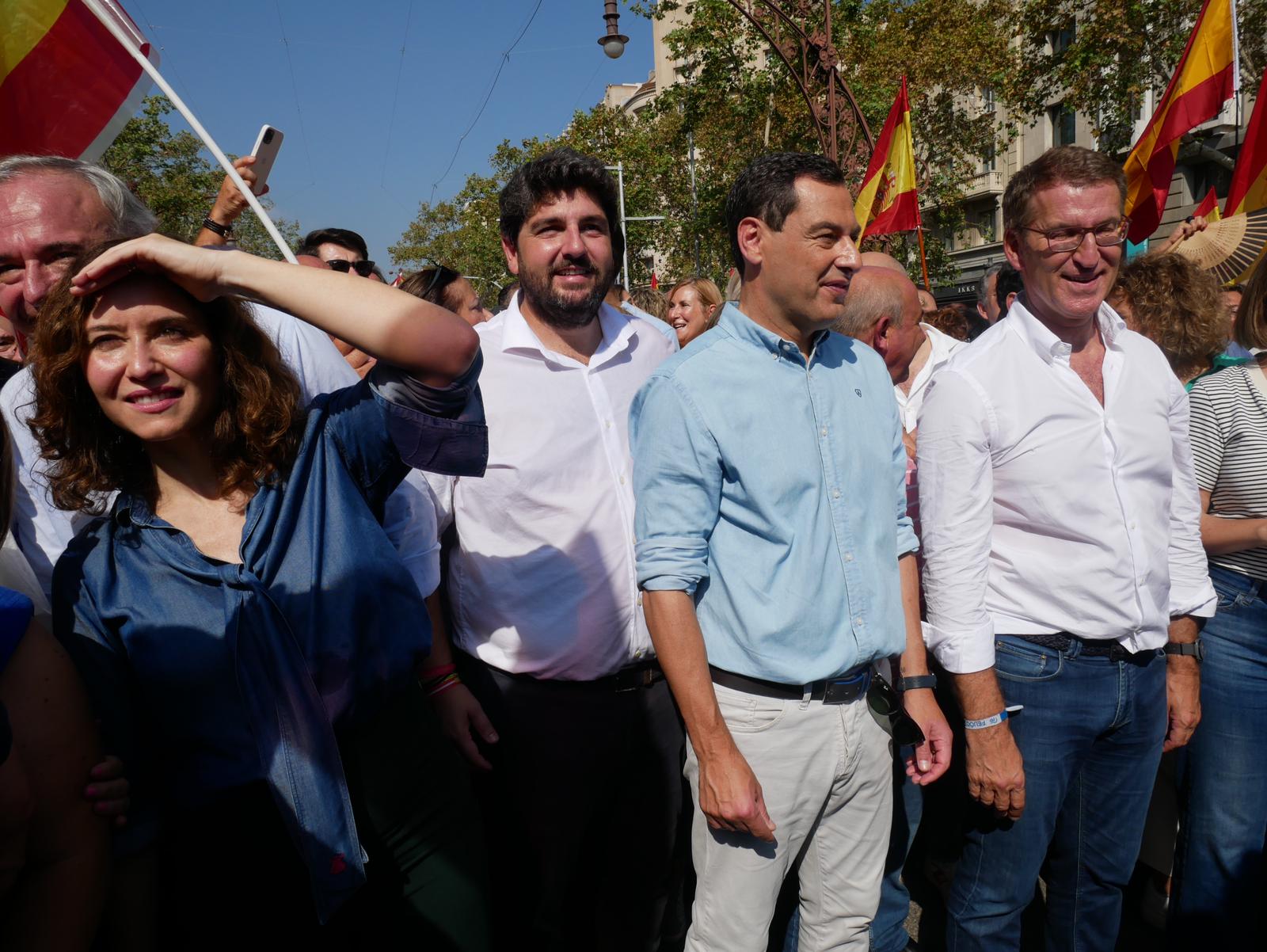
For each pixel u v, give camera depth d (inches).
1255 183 168.7
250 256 55.0
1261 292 94.9
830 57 457.1
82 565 58.1
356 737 63.3
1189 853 100.6
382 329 53.9
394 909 65.8
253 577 56.7
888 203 291.1
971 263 1008.9
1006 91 717.3
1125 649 85.7
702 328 213.0
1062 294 82.4
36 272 69.4
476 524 92.6
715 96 768.9
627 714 94.7
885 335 106.0
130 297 54.4
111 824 57.4
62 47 108.1
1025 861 88.4
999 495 86.1
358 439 62.2
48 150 109.0
